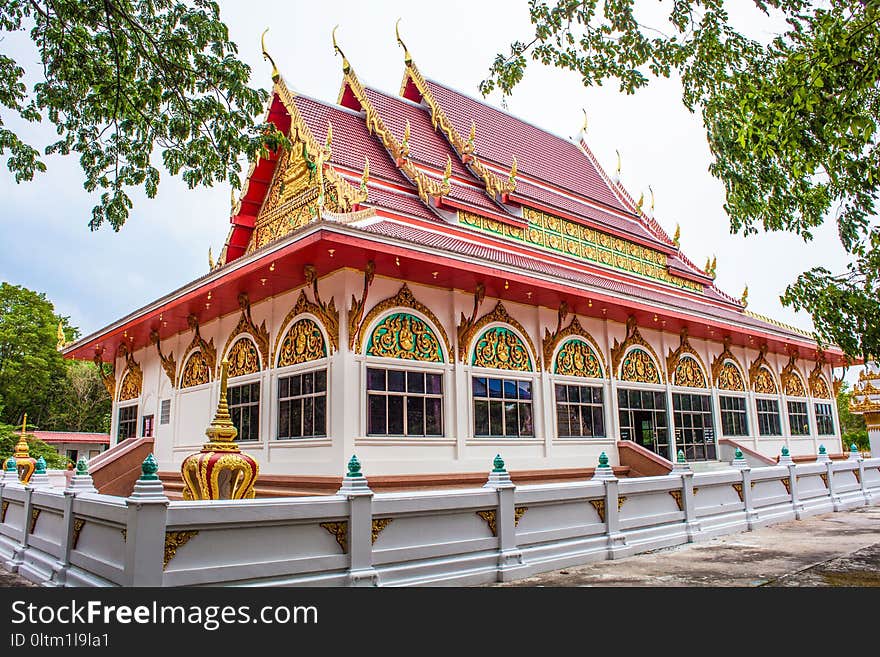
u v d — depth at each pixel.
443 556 7.93
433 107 20.23
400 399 12.38
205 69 9.32
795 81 6.93
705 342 19.97
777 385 22.72
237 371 14.70
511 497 8.73
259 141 9.80
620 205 24.05
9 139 9.47
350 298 11.95
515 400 14.38
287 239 10.91
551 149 23.98
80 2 8.55
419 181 16.30
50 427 43.72
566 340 15.82
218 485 8.05
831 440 25.08
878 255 7.82
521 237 17.52
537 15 10.08
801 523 13.82
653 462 15.51
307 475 12.00
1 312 41.44
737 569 8.95
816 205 8.35
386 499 7.50
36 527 9.01
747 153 8.57
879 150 7.44
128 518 6.07
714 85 9.07
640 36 9.73
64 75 9.14
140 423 18.94
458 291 13.77
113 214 9.91
